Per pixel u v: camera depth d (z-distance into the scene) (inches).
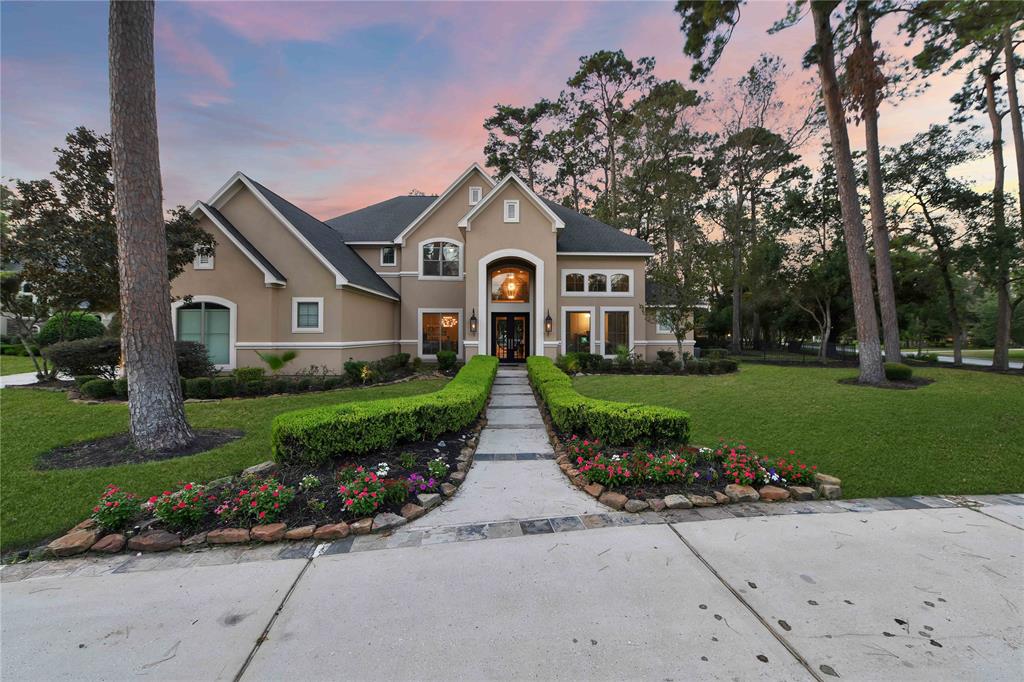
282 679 83.7
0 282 451.2
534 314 690.2
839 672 83.9
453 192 723.4
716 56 498.3
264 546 143.9
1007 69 558.3
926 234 673.0
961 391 375.9
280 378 495.8
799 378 470.6
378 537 149.2
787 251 853.8
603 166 1207.6
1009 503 177.9
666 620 100.5
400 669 85.6
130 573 127.8
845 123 449.4
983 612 102.9
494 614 103.3
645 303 700.0
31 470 213.9
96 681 84.3
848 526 153.7
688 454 207.5
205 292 527.5
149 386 248.1
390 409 228.8
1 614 107.5
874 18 462.0
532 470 226.4
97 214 426.6
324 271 551.2
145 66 253.3
